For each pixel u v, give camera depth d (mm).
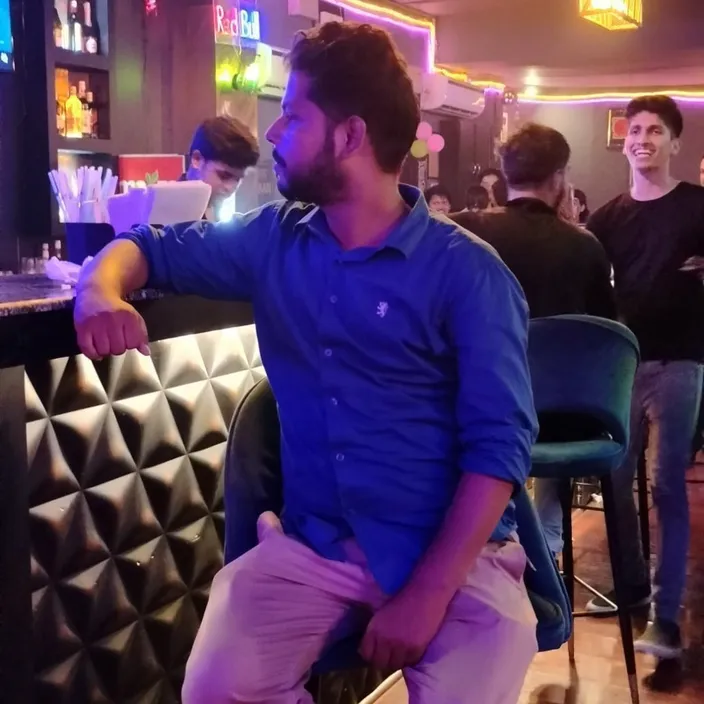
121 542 1811
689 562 3352
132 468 1827
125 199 1785
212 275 1431
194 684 1250
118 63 4445
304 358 1346
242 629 1282
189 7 4785
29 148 4047
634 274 2697
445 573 1201
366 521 1307
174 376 1924
